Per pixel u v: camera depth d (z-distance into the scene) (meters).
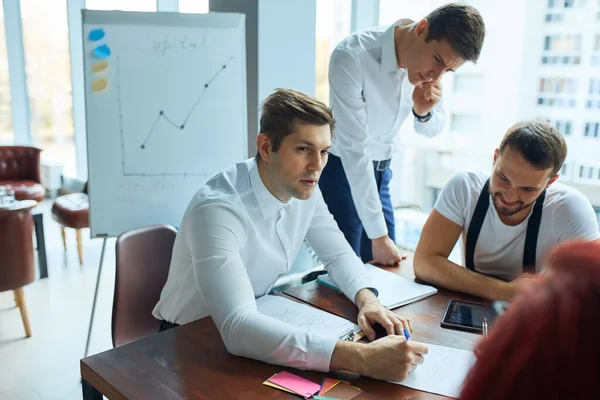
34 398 2.24
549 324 0.38
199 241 1.28
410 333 1.27
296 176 1.29
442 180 3.13
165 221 2.35
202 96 2.33
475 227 1.62
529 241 1.56
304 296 1.49
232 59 2.34
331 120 1.29
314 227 1.59
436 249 1.62
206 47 2.31
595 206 2.43
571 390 0.36
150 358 1.14
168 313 1.55
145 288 1.83
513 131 1.43
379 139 2.15
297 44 2.83
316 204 1.57
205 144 2.36
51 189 5.84
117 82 2.22
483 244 1.63
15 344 2.71
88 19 2.17
